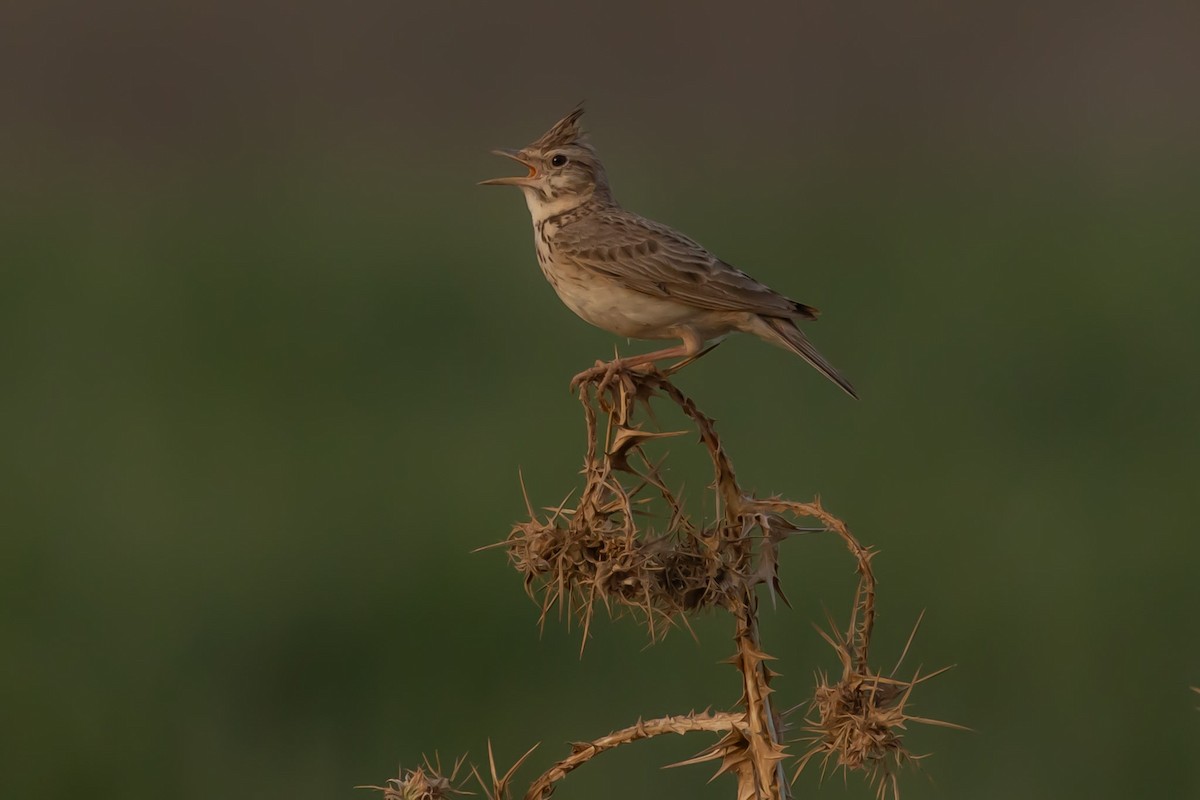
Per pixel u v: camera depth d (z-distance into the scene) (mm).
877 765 4371
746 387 12562
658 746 8562
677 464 10688
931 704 8891
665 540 4445
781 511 4605
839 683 4445
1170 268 15664
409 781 4586
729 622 9336
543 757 8578
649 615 4363
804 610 9367
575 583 4500
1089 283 15133
